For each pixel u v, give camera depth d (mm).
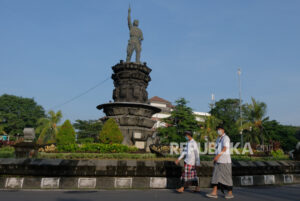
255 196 5898
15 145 8352
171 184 7574
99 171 7270
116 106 15453
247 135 30703
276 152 17016
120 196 5660
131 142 14711
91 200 5055
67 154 9375
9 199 5051
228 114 53125
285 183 9578
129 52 17750
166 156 10648
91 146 10023
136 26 18391
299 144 11570
